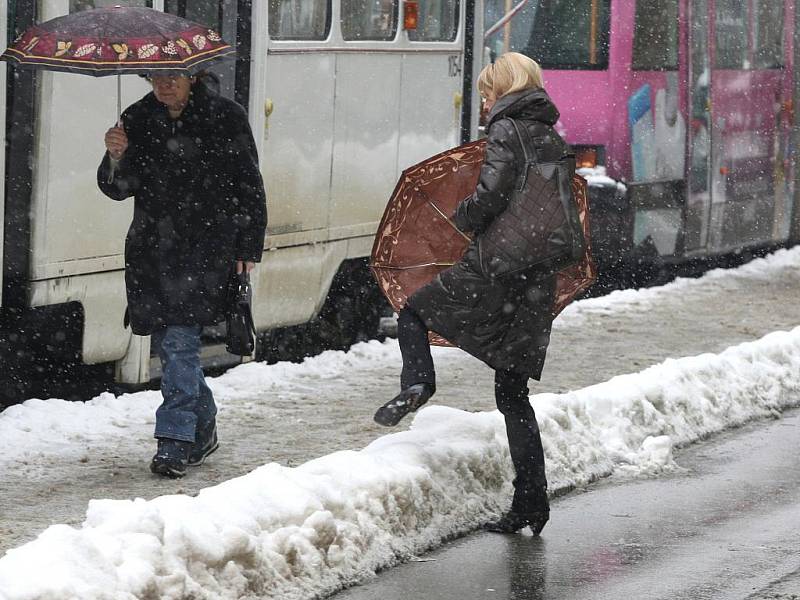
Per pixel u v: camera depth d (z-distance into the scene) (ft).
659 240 157.69
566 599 59.21
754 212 183.32
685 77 162.09
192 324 76.64
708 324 134.82
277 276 103.55
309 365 106.52
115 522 54.90
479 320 66.13
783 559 65.21
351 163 110.42
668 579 62.03
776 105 189.37
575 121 151.64
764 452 87.76
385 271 73.82
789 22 193.36
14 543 63.72
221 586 55.21
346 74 108.78
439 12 120.47
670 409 89.71
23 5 82.99
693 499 76.02
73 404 88.12
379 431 88.22
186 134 76.07
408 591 59.72
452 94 122.62
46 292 85.10
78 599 49.80
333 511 61.77
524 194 65.16
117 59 72.08
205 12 98.73
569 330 128.47
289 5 102.32
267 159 100.83
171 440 76.07
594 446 81.51
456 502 68.59
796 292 157.99
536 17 153.17
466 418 74.13
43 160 83.76
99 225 88.22
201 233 76.64
